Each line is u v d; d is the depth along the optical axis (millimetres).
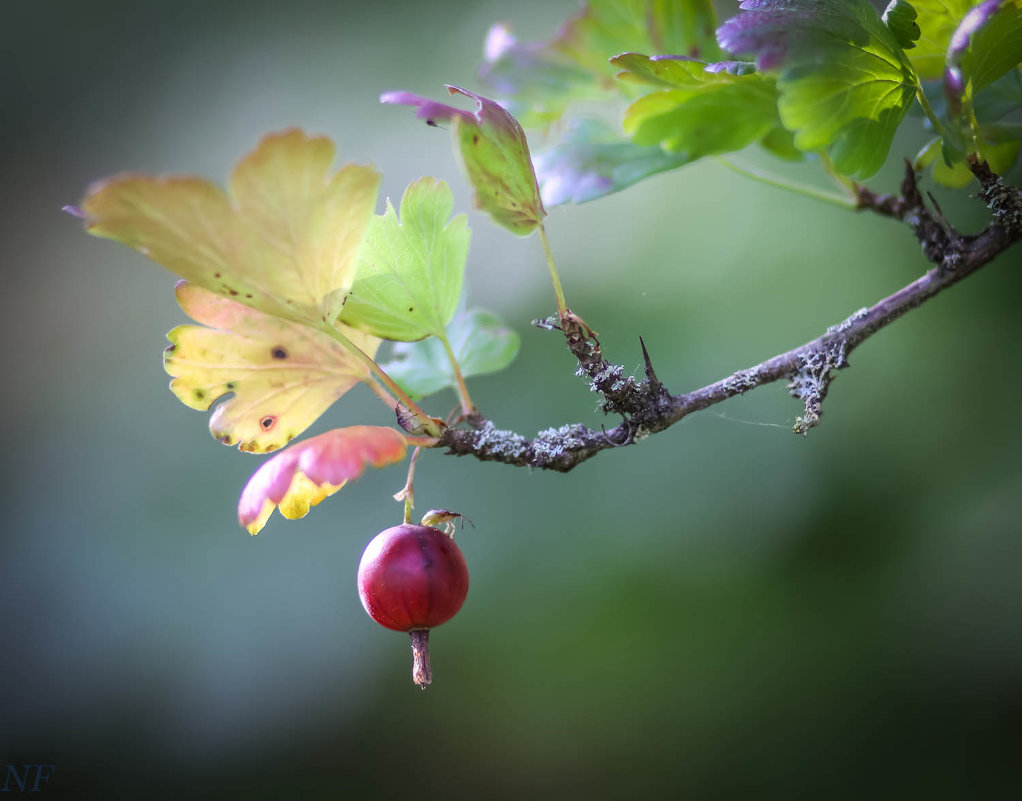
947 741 675
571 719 742
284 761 782
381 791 768
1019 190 402
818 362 402
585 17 446
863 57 394
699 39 440
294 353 401
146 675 801
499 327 427
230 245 384
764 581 729
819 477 731
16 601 834
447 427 404
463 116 389
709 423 762
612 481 763
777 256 788
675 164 428
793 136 428
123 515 854
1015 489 695
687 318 790
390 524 791
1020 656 665
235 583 814
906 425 729
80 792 792
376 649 785
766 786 698
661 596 737
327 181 382
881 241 770
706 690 724
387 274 404
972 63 398
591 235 851
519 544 762
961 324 734
